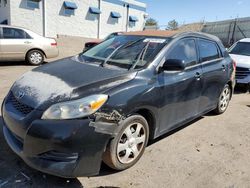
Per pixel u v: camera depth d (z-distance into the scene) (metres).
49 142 2.69
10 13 19.92
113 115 2.97
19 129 2.88
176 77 3.91
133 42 4.19
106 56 4.06
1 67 10.11
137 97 3.23
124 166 3.32
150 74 3.54
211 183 3.26
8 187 2.88
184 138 4.48
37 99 2.92
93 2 25.52
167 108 3.81
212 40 5.26
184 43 4.31
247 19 24.62
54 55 11.55
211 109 5.37
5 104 3.32
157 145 4.12
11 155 3.46
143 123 3.44
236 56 8.88
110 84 3.14
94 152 2.85
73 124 2.72
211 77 4.85
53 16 22.59
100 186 3.01
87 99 2.85
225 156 3.96
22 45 10.57
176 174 3.38
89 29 25.88
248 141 4.57
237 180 3.37
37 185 2.95
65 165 2.73
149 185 3.11
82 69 3.55
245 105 6.88
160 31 4.60
